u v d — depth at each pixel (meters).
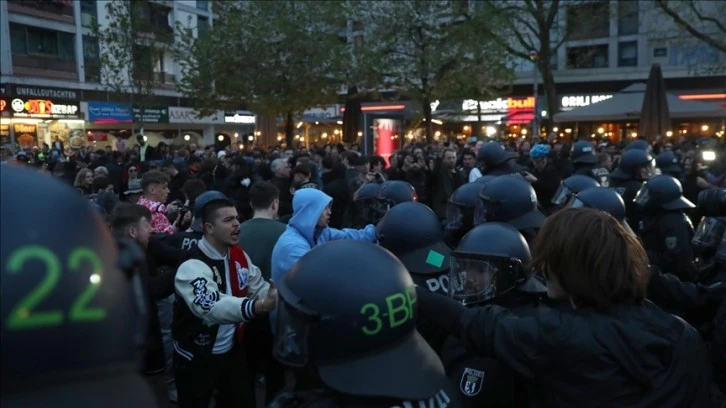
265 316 3.70
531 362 1.81
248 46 20.61
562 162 8.73
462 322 1.99
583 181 4.88
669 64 33.28
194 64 22.55
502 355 1.85
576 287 1.84
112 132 33.41
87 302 0.79
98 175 8.26
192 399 3.62
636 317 1.83
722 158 9.43
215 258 3.62
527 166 10.46
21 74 28.08
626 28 34.09
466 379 2.31
